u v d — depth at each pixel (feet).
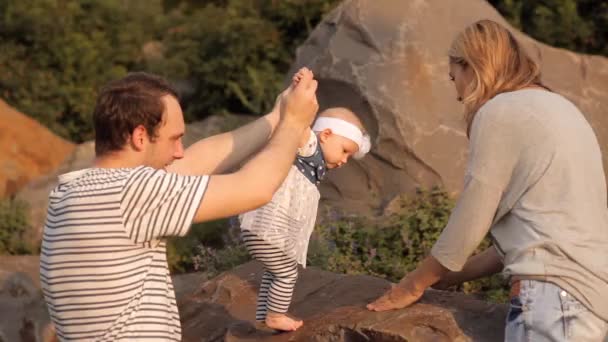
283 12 36.04
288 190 12.17
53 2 40.47
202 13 40.22
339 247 20.16
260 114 34.32
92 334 9.23
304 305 13.53
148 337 9.23
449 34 23.73
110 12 41.81
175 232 9.18
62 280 9.25
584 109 23.50
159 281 9.45
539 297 10.41
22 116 34.53
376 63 23.06
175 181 9.25
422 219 20.43
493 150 10.62
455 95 23.02
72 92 38.91
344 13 24.03
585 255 10.40
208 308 14.46
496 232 10.97
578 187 10.54
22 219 29.30
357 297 13.51
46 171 33.78
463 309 12.11
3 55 39.19
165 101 9.59
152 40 43.09
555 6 33.78
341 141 12.56
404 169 22.38
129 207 9.16
